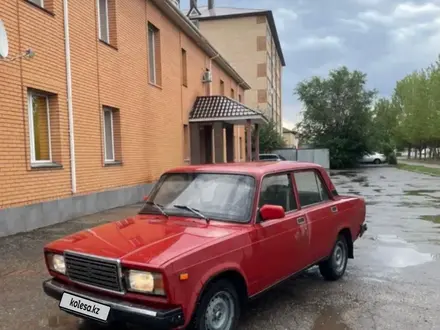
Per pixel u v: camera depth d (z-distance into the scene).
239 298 3.72
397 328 3.88
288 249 4.27
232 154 25.53
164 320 2.95
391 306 4.45
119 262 3.14
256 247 3.80
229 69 28.03
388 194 16.55
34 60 8.52
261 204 4.06
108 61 11.70
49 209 8.82
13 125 7.86
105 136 12.15
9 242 7.14
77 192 9.98
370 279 5.46
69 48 9.79
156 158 15.30
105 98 11.50
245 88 36.19
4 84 7.65
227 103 20.45
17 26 8.02
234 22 45.97
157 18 15.61
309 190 5.05
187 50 19.61
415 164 44.28
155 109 15.28
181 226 3.87
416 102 40.66
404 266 6.11
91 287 3.35
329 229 5.09
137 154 13.60
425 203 13.64
